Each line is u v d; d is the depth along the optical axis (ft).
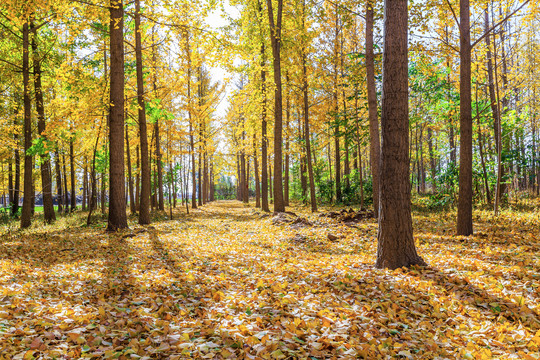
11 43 42.73
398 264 16.43
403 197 16.60
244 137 87.66
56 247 24.71
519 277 13.94
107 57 55.62
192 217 55.93
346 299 12.63
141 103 41.88
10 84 47.32
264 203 61.21
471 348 9.08
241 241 29.71
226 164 112.88
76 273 16.70
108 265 18.85
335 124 53.88
